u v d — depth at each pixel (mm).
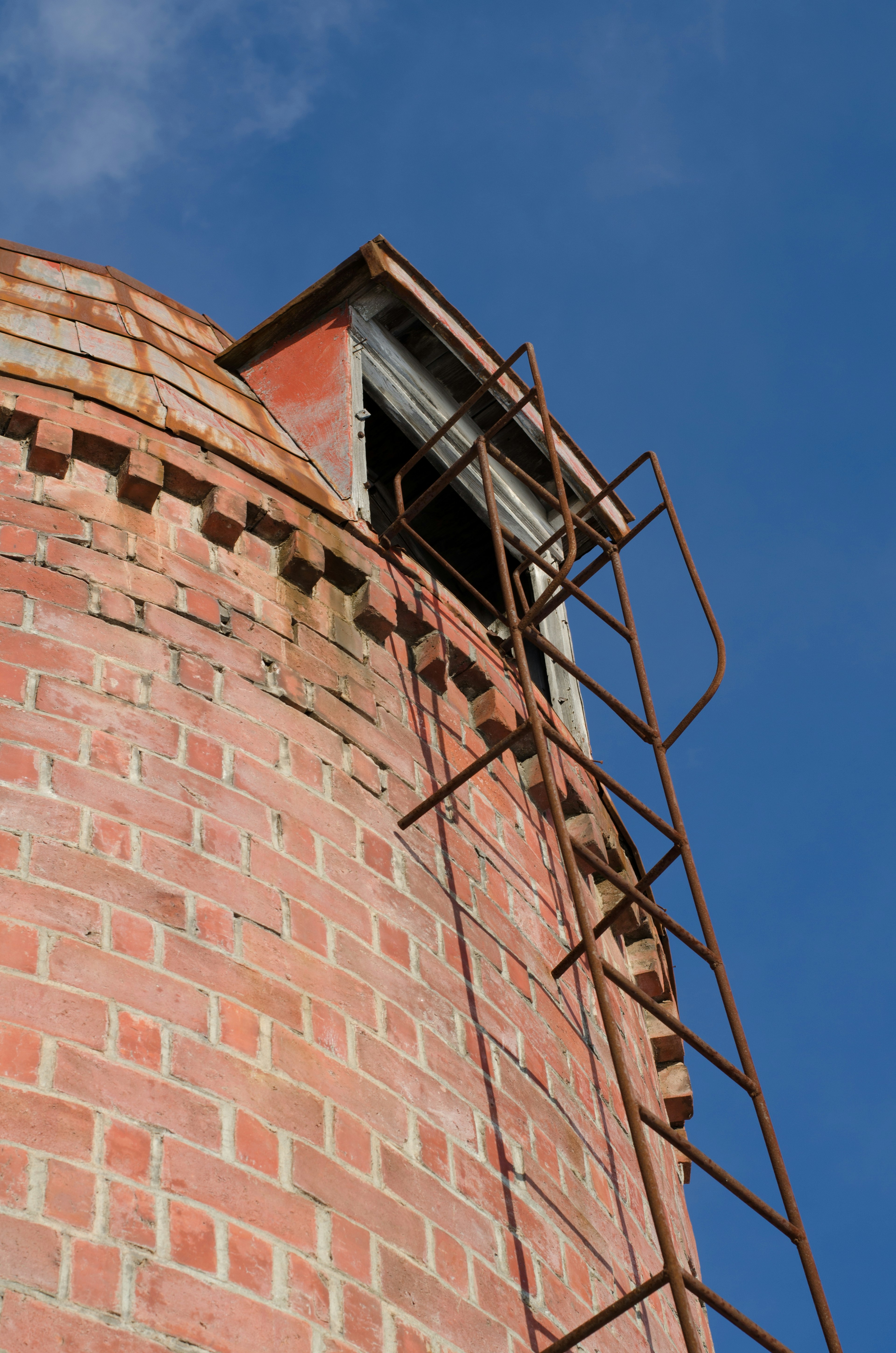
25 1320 4883
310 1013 6512
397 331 10625
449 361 10750
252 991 6340
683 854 8414
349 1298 5754
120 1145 5480
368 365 10312
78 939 5961
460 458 10250
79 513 7668
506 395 10719
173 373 9398
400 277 10266
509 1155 7168
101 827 6391
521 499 11141
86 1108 5492
